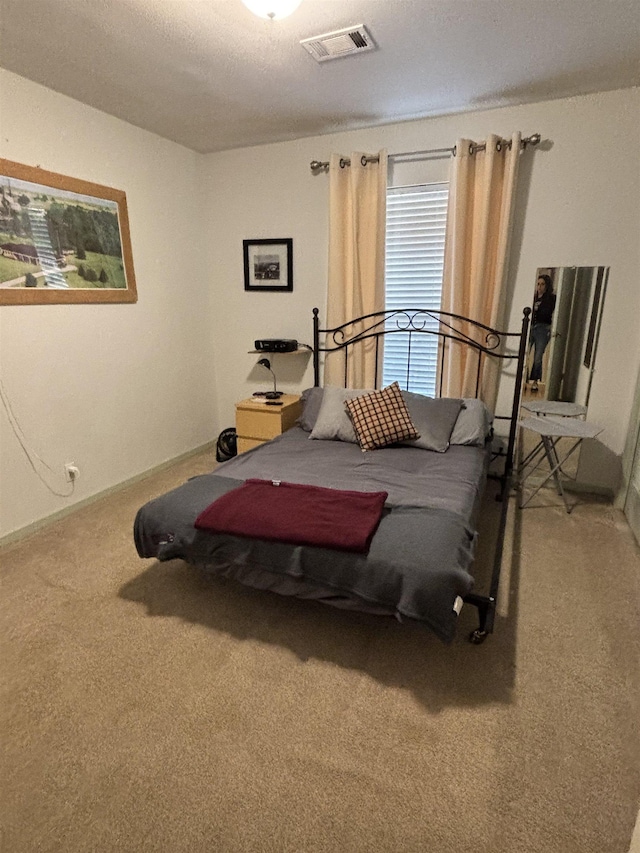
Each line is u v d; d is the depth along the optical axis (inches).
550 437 112.5
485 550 93.3
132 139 116.6
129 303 121.5
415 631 71.4
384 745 53.1
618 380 110.9
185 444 148.9
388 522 69.2
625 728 54.9
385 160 115.6
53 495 106.1
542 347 115.7
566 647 67.7
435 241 121.7
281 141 129.7
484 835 44.1
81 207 104.7
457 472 90.7
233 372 157.8
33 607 77.3
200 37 76.3
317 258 135.3
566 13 70.7
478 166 110.2
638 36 77.0
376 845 43.5
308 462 98.3
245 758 51.8
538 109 104.7
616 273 106.5
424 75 90.4
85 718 56.9
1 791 48.7
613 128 100.3
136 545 77.7
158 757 52.0
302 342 144.2
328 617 74.7
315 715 57.1
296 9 68.8
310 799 47.5
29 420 99.3
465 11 70.1
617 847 42.9
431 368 130.0
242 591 81.7
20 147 91.4
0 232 89.3
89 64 85.1
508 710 57.4
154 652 67.5
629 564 88.2
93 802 47.5
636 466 101.2
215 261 149.4
